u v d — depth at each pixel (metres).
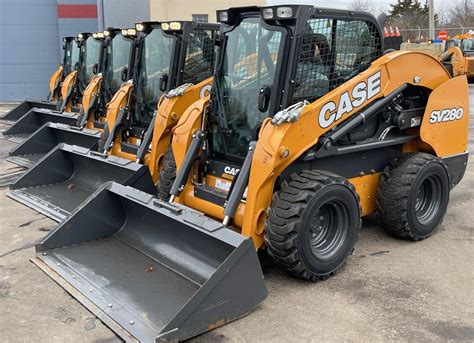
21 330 3.42
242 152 4.33
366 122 4.53
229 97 4.38
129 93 6.75
